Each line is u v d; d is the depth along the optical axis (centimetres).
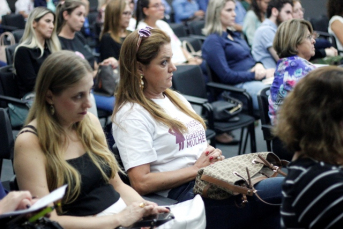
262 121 297
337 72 125
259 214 202
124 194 187
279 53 283
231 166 196
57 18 401
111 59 379
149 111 206
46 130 164
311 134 124
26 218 135
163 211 170
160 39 205
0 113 224
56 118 169
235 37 414
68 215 167
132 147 201
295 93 129
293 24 276
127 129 202
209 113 330
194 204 179
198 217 173
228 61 405
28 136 162
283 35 277
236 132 447
